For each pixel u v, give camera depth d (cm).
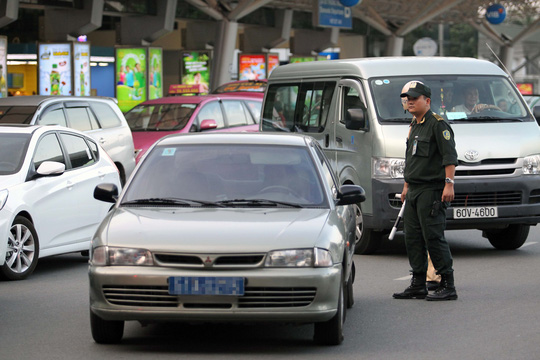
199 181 1745
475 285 2288
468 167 2717
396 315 1920
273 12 10362
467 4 11469
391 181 2730
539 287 2245
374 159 2764
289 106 3309
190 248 1505
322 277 1510
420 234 2100
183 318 1504
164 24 8469
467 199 2725
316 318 1514
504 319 1866
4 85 6219
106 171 2805
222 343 1652
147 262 1514
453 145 2052
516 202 2759
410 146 2089
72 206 2617
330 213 1675
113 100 3856
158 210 1666
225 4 8819
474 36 13938
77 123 3609
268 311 1495
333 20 9625
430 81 2911
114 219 1622
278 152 1812
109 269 1520
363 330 1769
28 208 2436
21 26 9944
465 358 1534
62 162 2641
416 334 1731
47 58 7425
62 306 2025
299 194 1723
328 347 1619
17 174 2456
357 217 2861
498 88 2953
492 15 11162
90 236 2698
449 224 2714
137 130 4409
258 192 1723
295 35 11744
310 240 1534
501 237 2961
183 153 1814
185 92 5794
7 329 1781
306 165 1788
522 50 15662
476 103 2898
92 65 9975
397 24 11981
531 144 2800
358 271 2533
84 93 7450
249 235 1532
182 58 9312
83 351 1587
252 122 4722
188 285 1488
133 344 1641
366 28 12525
